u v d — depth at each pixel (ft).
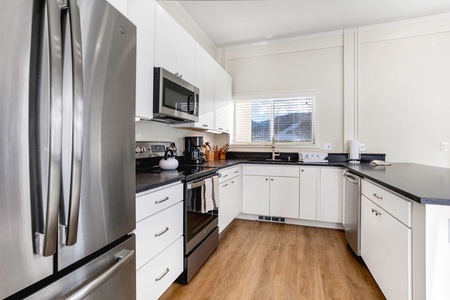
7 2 1.95
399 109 10.51
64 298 2.45
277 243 8.67
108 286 3.15
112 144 3.16
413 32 10.25
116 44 3.22
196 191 6.59
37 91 2.15
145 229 4.47
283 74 12.19
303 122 12.07
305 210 10.41
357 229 7.13
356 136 11.00
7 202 1.97
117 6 4.64
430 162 10.16
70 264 2.55
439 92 10.05
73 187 2.38
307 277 6.41
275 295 5.65
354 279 6.31
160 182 4.84
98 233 2.93
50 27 2.15
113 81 3.16
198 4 9.04
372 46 10.77
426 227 3.51
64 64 2.34
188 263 6.08
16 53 2.01
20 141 2.05
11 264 2.01
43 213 2.21
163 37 6.40
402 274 4.18
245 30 11.14
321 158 10.96
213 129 10.27
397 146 10.54
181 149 9.71
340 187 9.89
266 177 10.94
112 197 3.18
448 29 9.89
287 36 11.81
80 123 2.45
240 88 12.92
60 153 2.23
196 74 8.52
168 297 5.55
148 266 4.57
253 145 12.73
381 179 5.22
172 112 6.54
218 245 8.45
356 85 10.97
